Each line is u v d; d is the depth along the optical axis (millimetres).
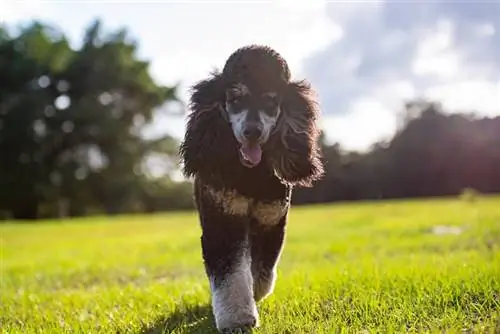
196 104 1788
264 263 1904
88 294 2646
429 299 1829
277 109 1710
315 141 1822
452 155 14328
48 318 2109
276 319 1771
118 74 15547
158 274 3367
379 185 14227
